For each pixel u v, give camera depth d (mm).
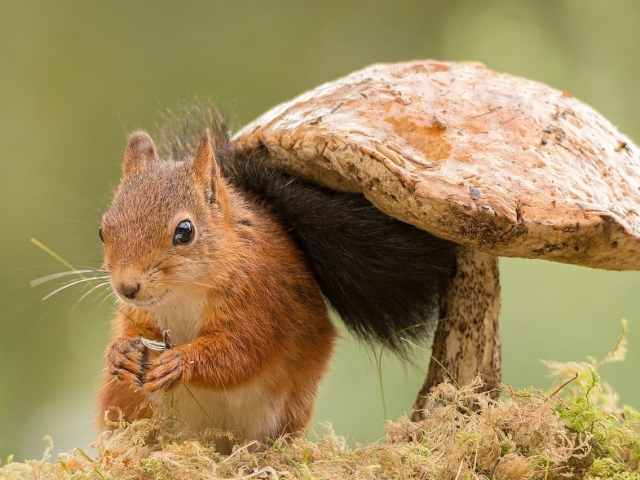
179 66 6332
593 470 3756
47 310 5223
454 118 3814
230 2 6551
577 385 3850
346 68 6430
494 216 3770
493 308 3850
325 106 3838
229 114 3938
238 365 3830
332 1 6586
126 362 3812
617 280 4258
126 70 6270
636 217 3787
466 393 3809
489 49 5504
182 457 3771
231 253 3836
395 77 3852
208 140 3846
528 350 4230
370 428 4223
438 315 3875
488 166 3789
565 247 3779
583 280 4262
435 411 3799
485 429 3768
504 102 3826
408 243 3855
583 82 5285
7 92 6035
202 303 3838
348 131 3809
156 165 3855
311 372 3875
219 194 3844
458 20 6082
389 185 3791
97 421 3896
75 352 5344
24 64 6141
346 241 3857
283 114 3859
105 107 6113
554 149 3805
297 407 3877
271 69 6418
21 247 5594
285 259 3861
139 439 3807
